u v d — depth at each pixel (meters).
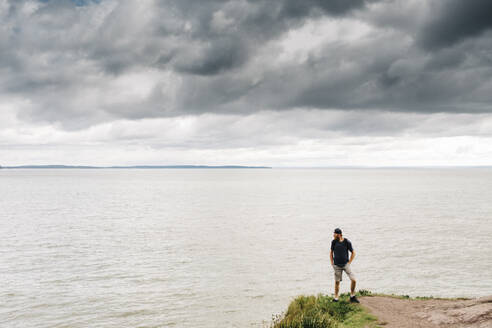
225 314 20.86
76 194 121.25
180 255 35.38
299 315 12.95
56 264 31.91
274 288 25.47
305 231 49.25
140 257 34.50
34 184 188.75
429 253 35.34
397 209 75.56
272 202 94.38
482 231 48.06
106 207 81.06
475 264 31.28
